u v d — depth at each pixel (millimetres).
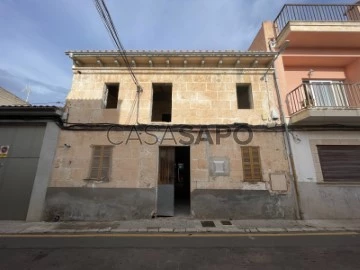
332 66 8148
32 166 6473
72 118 7023
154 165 6688
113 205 6336
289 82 7902
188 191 10180
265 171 6668
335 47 7785
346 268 3172
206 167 6680
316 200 6449
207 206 6383
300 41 7492
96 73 7535
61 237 4668
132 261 3463
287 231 5090
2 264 3342
